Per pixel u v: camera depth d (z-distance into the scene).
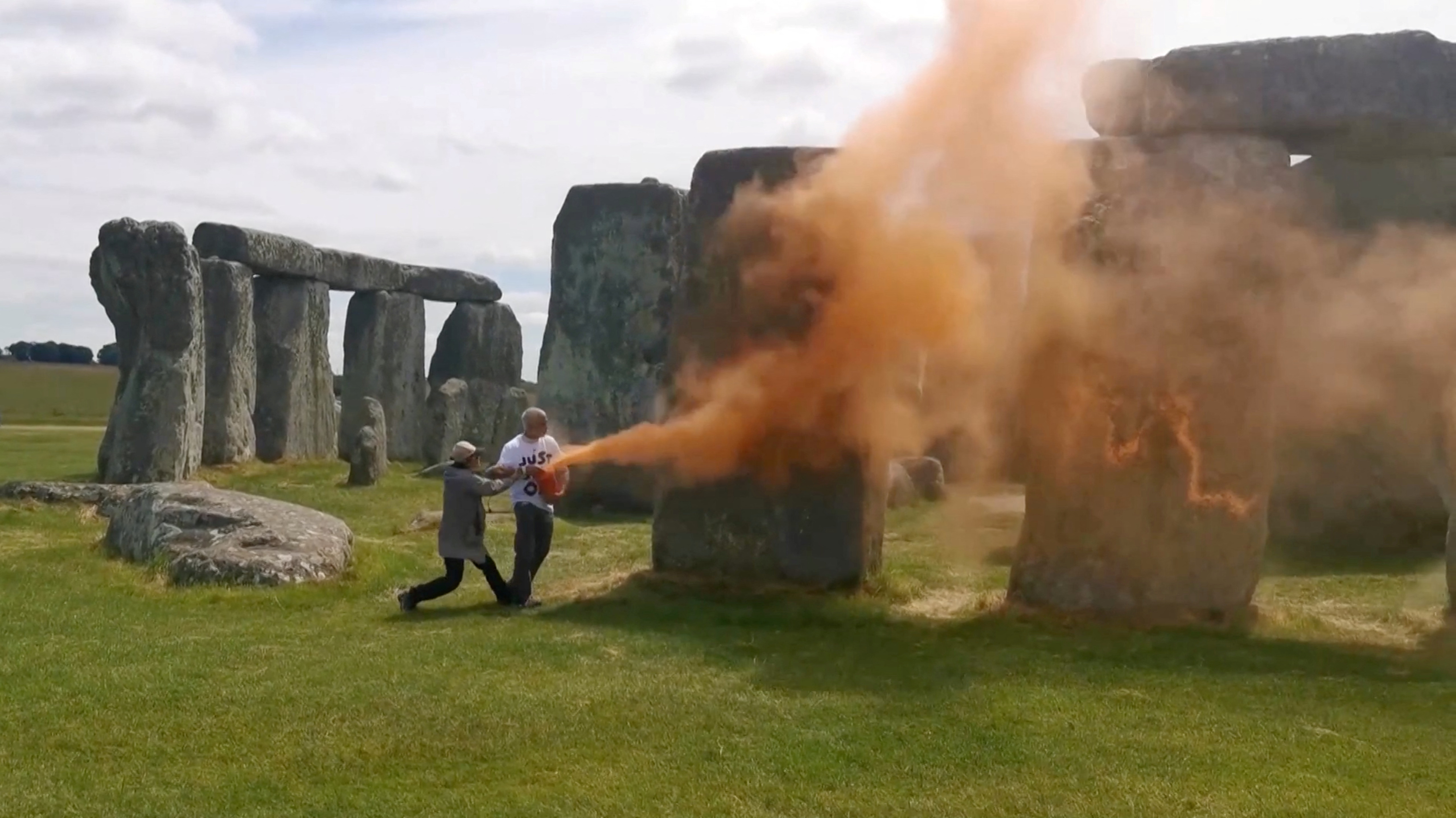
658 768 6.00
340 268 24.47
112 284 17.30
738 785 5.80
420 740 6.31
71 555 11.37
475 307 27.80
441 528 9.84
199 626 8.80
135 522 11.40
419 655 7.89
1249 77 9.09
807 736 6.45
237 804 5.52
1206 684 7.52
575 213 19.55
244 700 6.88
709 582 10.20
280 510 11.41
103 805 5.47
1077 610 9.27
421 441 26.66
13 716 6.57
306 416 23.58
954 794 5.74
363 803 5.54
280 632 8.59
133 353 17.53
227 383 20.62
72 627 8.59
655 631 8.75
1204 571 9.17
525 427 10.11
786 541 10.11
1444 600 10.52
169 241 17.23
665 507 10.44
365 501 17.23
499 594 9.80
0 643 8.05
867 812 5.52
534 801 5.58
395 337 26.03
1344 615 9.83
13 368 65.94
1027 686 7.40
